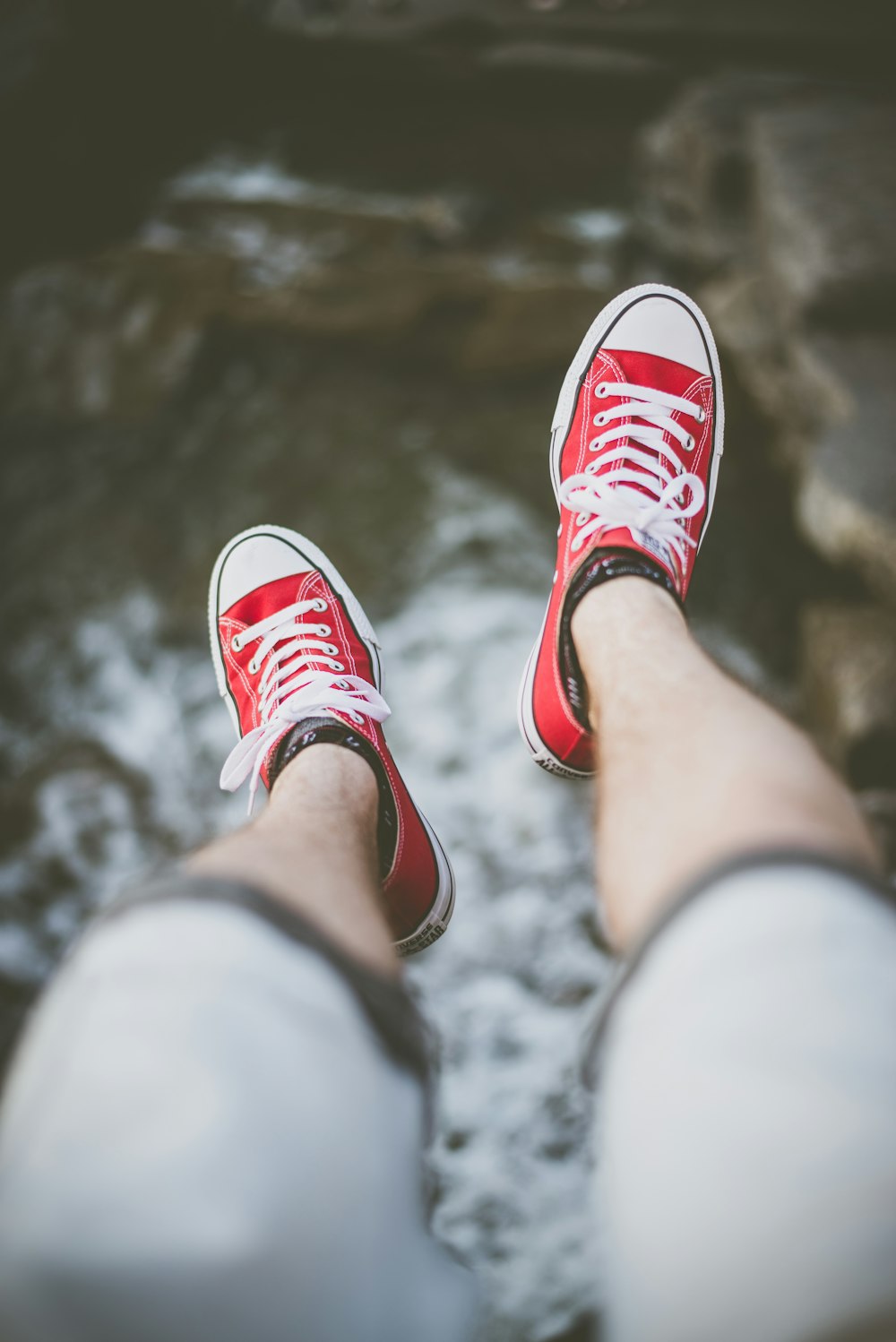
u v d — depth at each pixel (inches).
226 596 60.4
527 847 91.6
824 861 22.0
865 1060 18.6
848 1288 16.7
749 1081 18.6
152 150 197.5
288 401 137.6
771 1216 17.5
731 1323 17.1
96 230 174.1
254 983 20.9
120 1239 17.3
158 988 20.6
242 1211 17.8
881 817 69.3
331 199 187.2
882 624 91.1
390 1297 19.1
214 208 179.5
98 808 96.4
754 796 25.4
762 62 203.3
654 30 204.7
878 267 111.9
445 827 93.5
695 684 32.8
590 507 46.4
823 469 93.6
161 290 145.1
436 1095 25.1
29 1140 18.7
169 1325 16.8
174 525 122.6
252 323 143.3
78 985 21.4
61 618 113.5
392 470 127.5
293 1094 19.5
